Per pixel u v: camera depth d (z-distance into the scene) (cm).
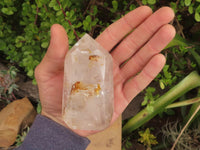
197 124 26
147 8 17
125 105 19
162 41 16
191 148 25
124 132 26
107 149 25
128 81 18
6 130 24
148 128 27
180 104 23
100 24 24
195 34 27
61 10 17
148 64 17
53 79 17
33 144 18
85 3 24
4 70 24
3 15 23
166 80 21
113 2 21
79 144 18
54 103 18
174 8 21
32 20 19
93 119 16
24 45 22
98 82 15
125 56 19
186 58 26
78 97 15
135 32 18
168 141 27
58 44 14
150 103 20
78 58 15
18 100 26
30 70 20
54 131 18
